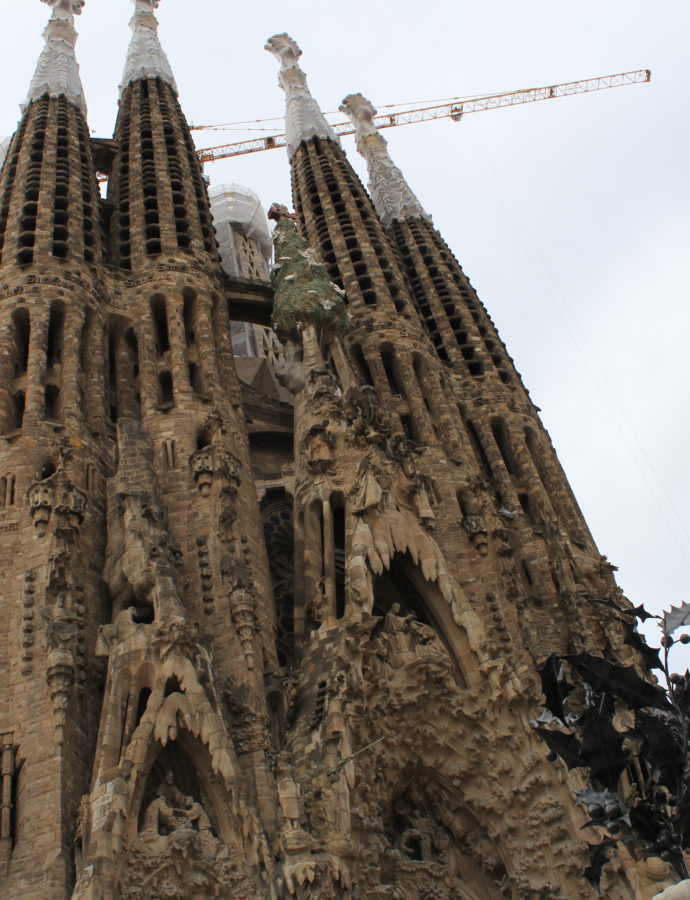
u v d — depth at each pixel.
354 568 35.91
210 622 34.69
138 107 63.06
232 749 29.22
